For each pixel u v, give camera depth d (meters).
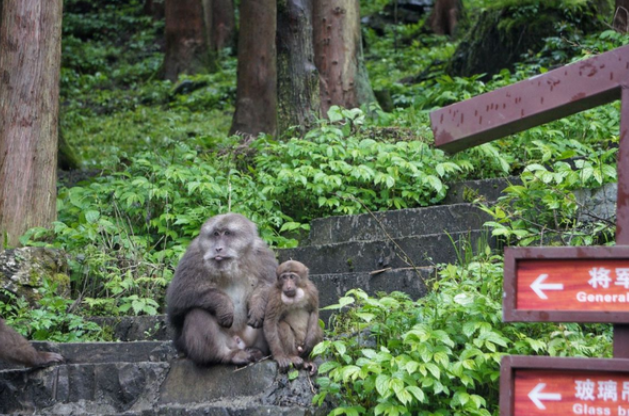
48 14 9.77
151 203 10.19
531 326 6.18
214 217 6.37
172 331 7.04
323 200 9.61
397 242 8.33
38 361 6.86
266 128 13.30
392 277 7.82
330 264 8.64
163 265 8.84
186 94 21.50
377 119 12.20
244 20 13.50
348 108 13.57
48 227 9.54
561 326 6.11
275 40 13.38
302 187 10.11
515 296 4.39
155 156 10.91
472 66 16.88
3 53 9.67
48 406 6.72
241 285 6.34
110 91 22.62
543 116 4.61
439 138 4.79
